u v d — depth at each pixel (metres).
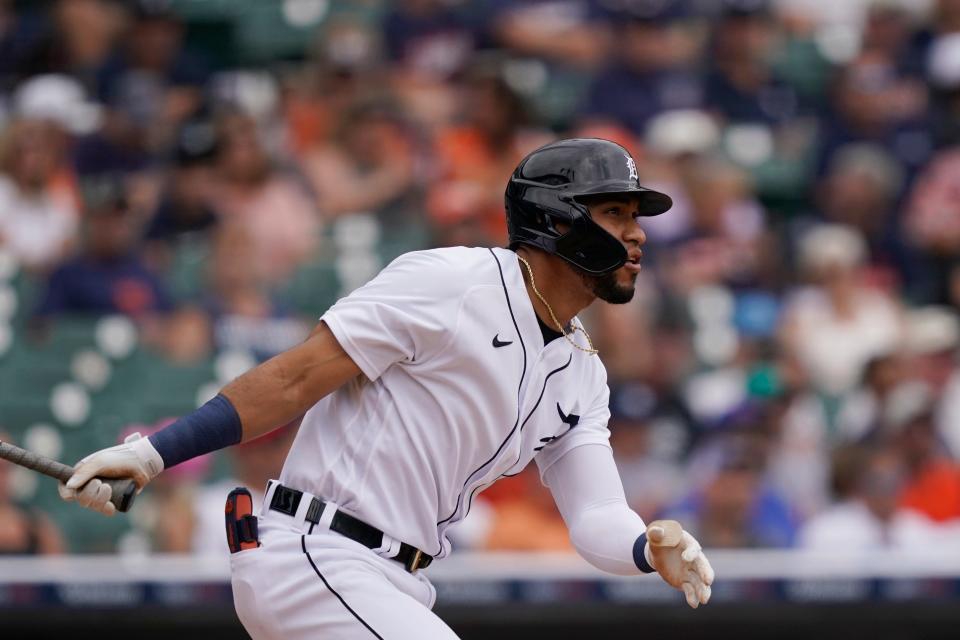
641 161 31.64
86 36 35.16
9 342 28.19
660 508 24.30
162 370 26.97
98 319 28.06
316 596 10.89
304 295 28.81
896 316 29.16
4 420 27.27
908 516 24.47
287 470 11.42
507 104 31.33
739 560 23.03
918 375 27.73
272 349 27.53
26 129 30.45
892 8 36.06
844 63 35.59
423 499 11.24
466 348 11.03
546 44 35.38
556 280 11.60
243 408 10.73
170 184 30.44
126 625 22.47
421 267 11.13
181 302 28.56
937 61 35.38
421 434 11.16
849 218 31.67
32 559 22.69
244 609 11.23
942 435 26.86
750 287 29.41
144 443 10.51
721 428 25.42
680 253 29.45
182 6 36.44
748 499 23.89
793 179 33.09
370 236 29.75
